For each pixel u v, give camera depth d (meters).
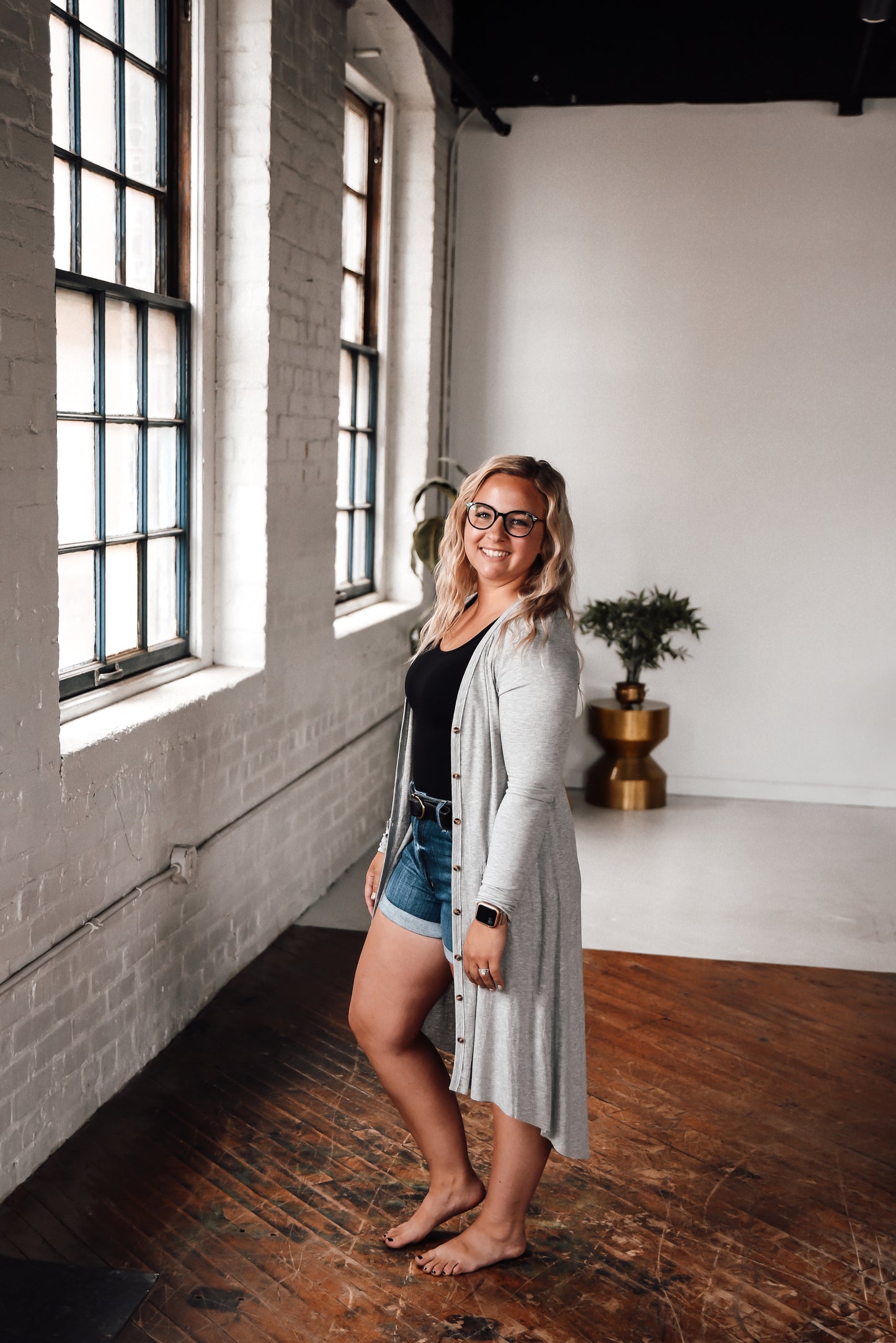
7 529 2.38
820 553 6.21
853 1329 2.22
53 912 2.65
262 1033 3.41
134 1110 2.95
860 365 6.05
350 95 5.22
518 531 2.15
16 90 2.35
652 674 6.43
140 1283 2.27
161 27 3.40
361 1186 2.65
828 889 4.92
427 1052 2.38
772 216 6.01
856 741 6.32
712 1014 3.65
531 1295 2.29
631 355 6.22
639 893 4.80
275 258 3.76
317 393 4.26
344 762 4.87
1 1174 2.52
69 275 2.88
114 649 3.33
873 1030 3.56
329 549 4.53
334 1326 2.18
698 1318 2.24
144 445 3.38
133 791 3.02
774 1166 2.79
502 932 2.06
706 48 5.81
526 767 2.06
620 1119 2.99
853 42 5.69
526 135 6.13
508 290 6.26
